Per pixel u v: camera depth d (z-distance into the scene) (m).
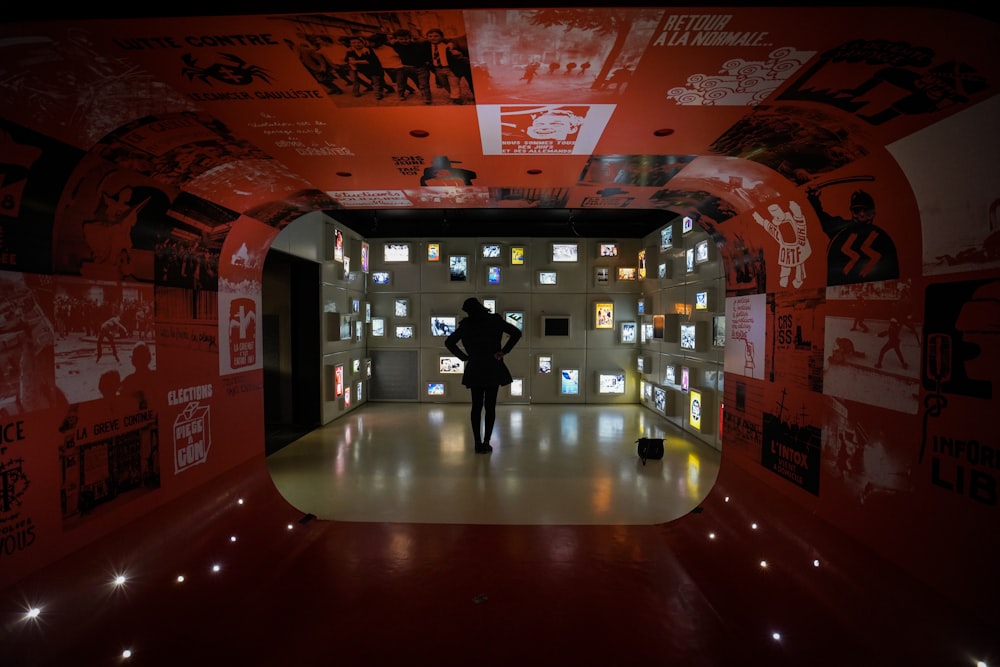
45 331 1.88
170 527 2.60
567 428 6.89
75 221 2.00
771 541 2.74
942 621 1.69
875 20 1.29
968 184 1.57
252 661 1.99
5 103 1.53
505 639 2.15
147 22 1.31
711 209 3.27
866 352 2.13
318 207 3.52
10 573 1.74
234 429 3.31
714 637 2.15
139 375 2.42
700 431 5.92
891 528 1.98
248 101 1.82
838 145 1.98
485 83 1.71
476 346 5.45
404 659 2.02
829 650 1.97
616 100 1.84
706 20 1.32
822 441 2.47
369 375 8.88
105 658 1.93
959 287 1.63
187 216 2.67
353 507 3.88
